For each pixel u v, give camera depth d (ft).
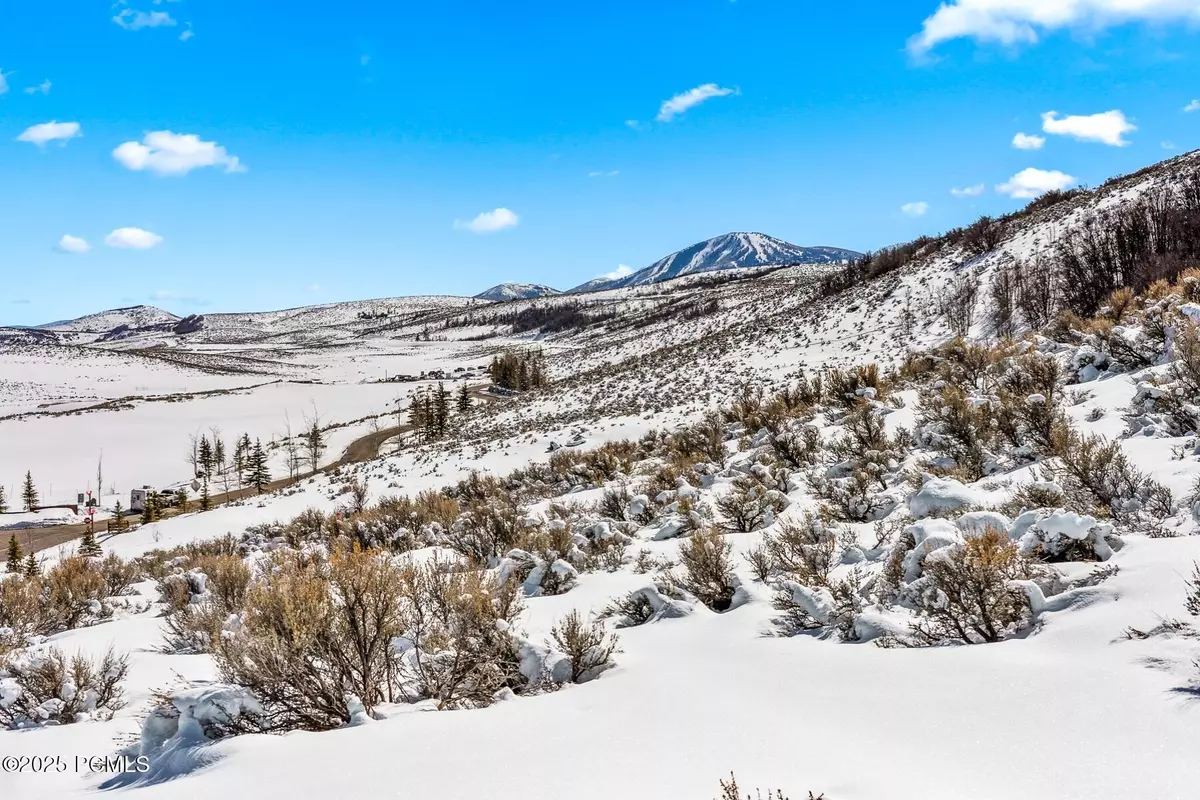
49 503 214.69
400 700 15.10
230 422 298.97
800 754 9.54
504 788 9.21
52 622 29.50
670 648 17.07
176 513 184.14
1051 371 42.11
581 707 12.83
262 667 14.44
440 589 18.99
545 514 46.14
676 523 32.76
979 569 14.37
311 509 71.31
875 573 18.86
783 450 43.34
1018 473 26.48
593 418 127.13
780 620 17.78
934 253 178.09
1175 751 8.02
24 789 12.88
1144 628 11.69
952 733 9.56
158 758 13.08
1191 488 18.76
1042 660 11.62
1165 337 38.83
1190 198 103.65
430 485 97.71
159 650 23.43
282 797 9.77
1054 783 7.87
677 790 8.73
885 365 109.50
